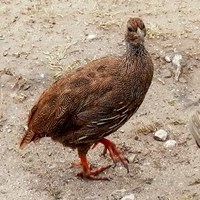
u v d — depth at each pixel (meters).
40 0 2.20
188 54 1.99
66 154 1.75
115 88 1.59
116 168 1.70
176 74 1.94
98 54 2.00
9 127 1.82
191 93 1.90
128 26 1.59
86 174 1.68
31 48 2.03
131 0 2.19
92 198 1.63
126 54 1.60
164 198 1.62
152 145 1.75
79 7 2.18
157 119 1.82
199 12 2.15
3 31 2.10
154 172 1.68
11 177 1.69
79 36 2.07
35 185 1.67
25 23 2.12
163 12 2.15
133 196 1.62
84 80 1.61
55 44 2.04
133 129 1.80
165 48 2.01
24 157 1.74
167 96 1.89
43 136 1.67
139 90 1.61
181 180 1.66
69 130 1.64
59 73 1.94
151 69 1.61
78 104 1.61
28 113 1.85
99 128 1.62
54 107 1.63
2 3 2.19
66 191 1.66
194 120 1.62
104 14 2.15
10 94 1.90
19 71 1.96
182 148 1.74
